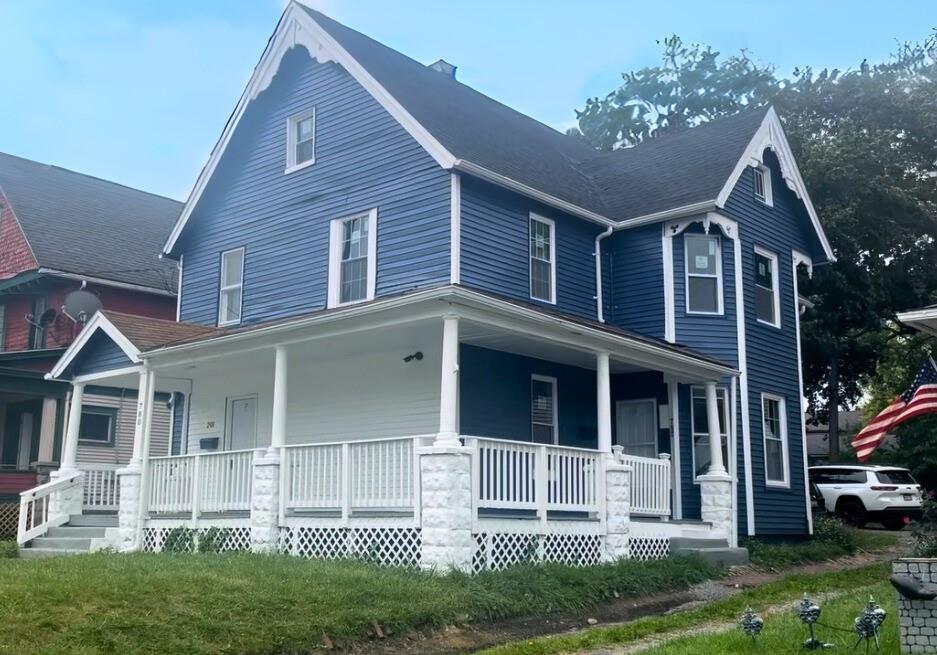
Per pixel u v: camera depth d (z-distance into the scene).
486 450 12.60
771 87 35.12
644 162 21.34
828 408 35.50
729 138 20.38
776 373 19.59
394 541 12.66
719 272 18.61
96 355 17.95
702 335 18.27
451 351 12.24
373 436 16.59
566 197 18.08
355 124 18.00
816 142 30.56
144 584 9.55
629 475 14.68
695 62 37.84
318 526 13.59
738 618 11.16
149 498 16.34
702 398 18.22
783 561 16.62
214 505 15.14
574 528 13.68
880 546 20.39
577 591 11.75
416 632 9.61
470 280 15.95
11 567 11.34
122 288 26.16
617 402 18.55
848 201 29.72
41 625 8.09
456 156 15.79
